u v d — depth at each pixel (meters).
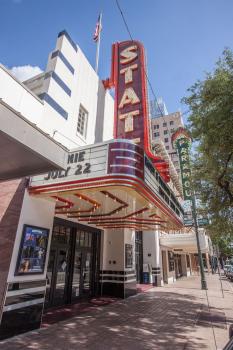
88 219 10.58
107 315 8.27
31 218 6.88
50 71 9.07
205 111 7.82
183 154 15.57
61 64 9.62
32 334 6.08
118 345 5.52
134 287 12.91
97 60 12.76
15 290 6.05
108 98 13.30
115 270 12.20
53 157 3.72
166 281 19.34
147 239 18.66
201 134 8.21
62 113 9.16
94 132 11.34
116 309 9.23
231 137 7.20
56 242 9.62
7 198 6.98
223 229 9.83
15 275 6.14
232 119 6.67
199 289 15.74
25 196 6.78
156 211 8.57
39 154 3.47
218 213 9.87
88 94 11.34
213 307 10.01
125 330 6.64
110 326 6.98
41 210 7.27
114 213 9.45
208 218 10.57
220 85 7.14
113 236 12.80
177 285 18.12
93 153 5.99
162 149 20.78
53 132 8.51
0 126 2.93
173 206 10.06
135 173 5.67
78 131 10.38
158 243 18.88
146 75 11.41
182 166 15.72
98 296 11.67
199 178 10.05
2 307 5.68
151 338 6.03
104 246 12.62
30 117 7.57
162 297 12.25
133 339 5.93
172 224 11.05
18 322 5.98
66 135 9.21
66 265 10.10
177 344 5.62
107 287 12.08
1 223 6.73
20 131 3.20
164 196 8.49
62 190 6.21
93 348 5.30
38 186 6.65
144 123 10.03
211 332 6.55
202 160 9.97
